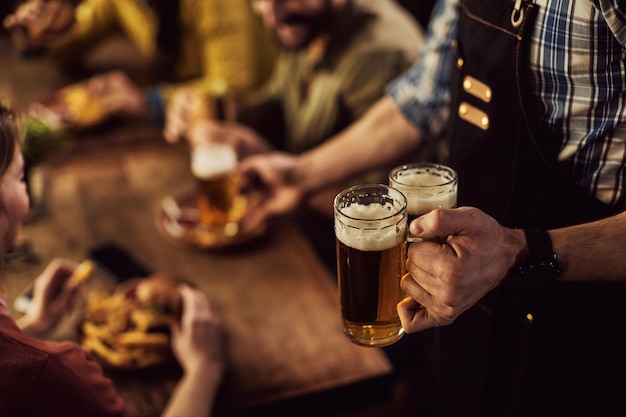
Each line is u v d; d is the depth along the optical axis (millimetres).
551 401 1299
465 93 1262
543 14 1090
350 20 2264
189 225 2049
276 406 1437
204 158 1963
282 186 1952
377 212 1013
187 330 1515
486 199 1272
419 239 1000
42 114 2631
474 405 1400
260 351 1565
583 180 1173
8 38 3947
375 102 2232
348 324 1038
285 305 1721
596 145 1135
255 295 1759
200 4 2955
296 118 2609
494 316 1263
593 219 1180
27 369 1071
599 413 1290
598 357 1240
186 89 2812
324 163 1905
